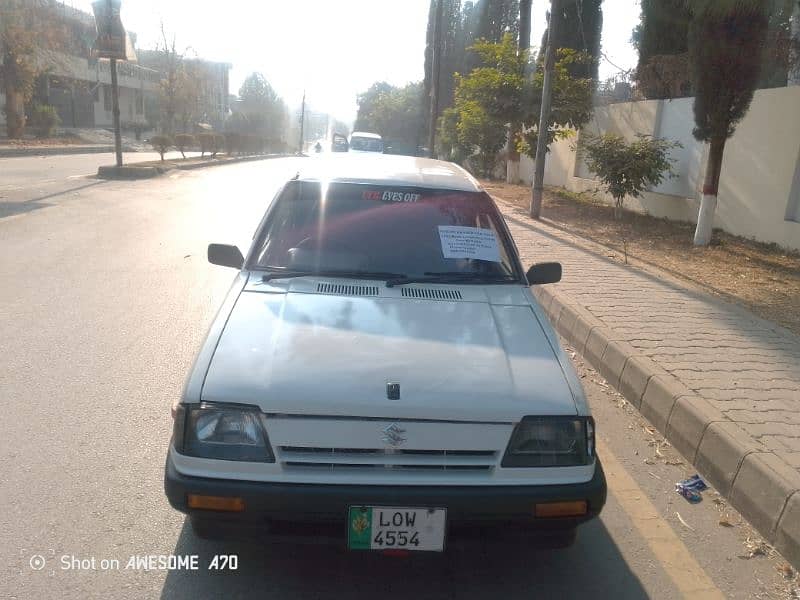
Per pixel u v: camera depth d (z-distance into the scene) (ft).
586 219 45.75
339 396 8.48
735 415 13.65
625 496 12.10
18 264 26.99
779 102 34.99
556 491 8.54
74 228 35.47
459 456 8.54
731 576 9.99
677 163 45.52
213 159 101.50
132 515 10.55
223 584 9.18
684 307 22.58
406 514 8.26
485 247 13.01
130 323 20.06
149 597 8.85
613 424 15.14
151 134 184.75
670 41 53.42
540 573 9.84
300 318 10.25
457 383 8.91
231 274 26.76
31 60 107.65
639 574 9.93
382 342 9.70
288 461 8.35
